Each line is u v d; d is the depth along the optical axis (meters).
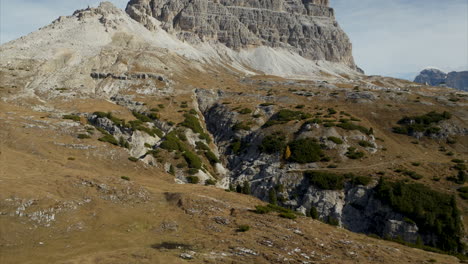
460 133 110.81
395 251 41.75
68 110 108.94
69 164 63.41
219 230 41.53
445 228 67.94
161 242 36.88
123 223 41.47
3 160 55.69
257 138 112.31
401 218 72.44
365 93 141.50
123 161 75.31
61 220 38.94
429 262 39.19
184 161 92.94
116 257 30.94
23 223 36.47
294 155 97.94
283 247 37.16
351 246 40.88
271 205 56.47
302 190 87.25
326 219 79.88
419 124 115.31
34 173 51.44
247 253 34.66
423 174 85.44
